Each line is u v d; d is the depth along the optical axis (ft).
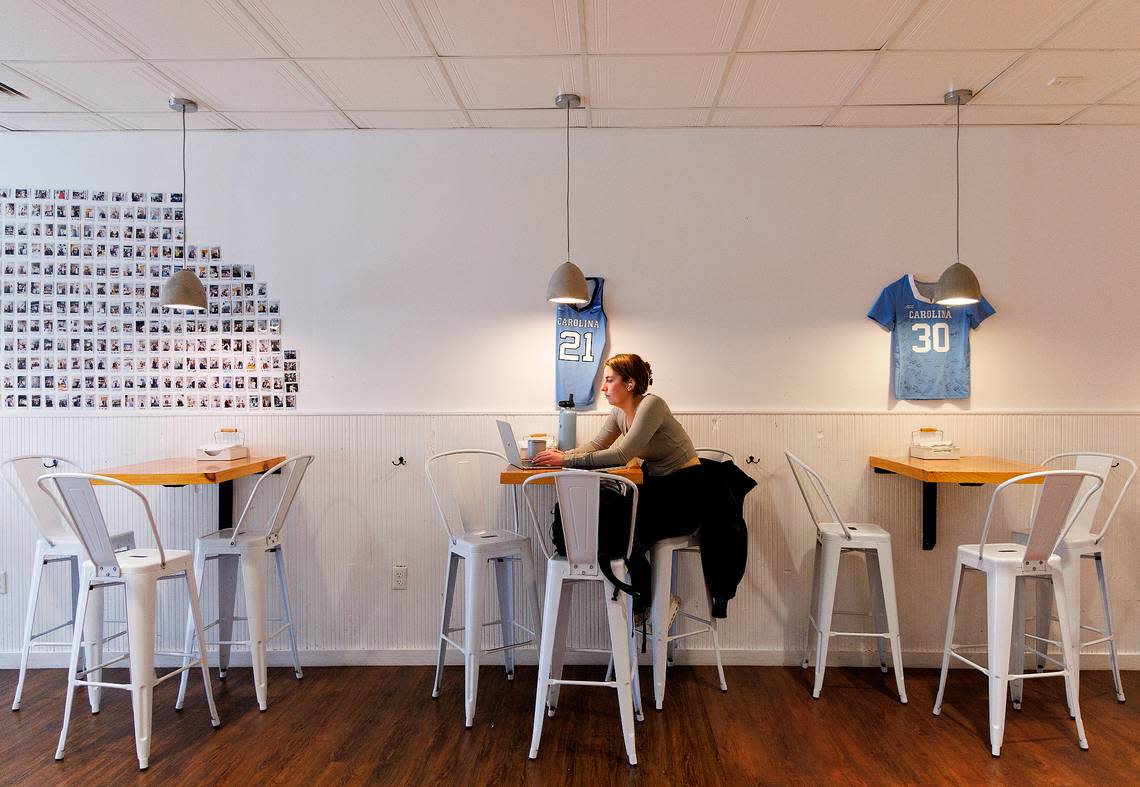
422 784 8.59
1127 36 9.21
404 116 11.88
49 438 12.51
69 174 12.55
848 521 12.28
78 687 11.44
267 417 12.53
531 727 10.04
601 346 12.38
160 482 10.12
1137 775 8.79
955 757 9.21
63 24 8.95
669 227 12.41
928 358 12.21
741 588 12.37
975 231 12.25
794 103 11.33
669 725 10.08
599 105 11.43
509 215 12.51
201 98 11.16
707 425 12.38
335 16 8.79
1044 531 9.18
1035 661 11.96
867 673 11.96
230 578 11.63
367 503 12.49
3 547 12.38
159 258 12.55
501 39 9.34
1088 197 12.18
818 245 12.36
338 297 12.55
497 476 12.47
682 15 8.75
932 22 8.90
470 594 10.11
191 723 10.16
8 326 12.53
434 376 12.53
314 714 10.45
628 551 9.34
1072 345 12.21
